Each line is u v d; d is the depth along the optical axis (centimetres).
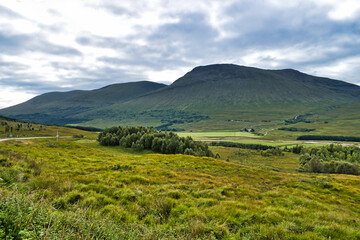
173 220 896
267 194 1709
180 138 13250
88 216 699
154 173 2205
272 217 989
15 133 16400
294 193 1950
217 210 1038
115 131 15250
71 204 933
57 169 1802
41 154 2647
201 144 13388
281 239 771
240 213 1020
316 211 1264
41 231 423
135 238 613
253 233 805
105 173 1861
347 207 1759
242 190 1755
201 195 1446
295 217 1026
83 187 1250
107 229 607
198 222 839
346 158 12538
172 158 4181
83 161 2631
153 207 1027
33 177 1260
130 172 2103
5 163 1483
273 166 12481
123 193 1209
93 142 14788
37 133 18112
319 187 2519
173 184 1747
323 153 14088
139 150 12188
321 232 862
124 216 873
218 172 3156
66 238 456
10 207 493
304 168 9306
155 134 13412
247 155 16988
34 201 691
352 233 870
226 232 802
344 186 2677
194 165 3541
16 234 418
